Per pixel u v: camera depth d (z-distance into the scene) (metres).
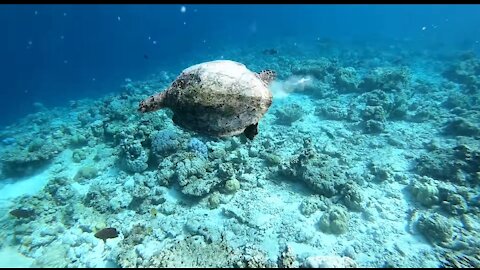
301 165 10.68
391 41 45.28
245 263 6.83
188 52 53.75
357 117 15.48
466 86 19.61
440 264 7.71
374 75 18.88
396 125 15.13
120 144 12.62
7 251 9.05
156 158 11.70
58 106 29.64
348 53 33.00
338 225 8.72
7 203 11.34
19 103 35.69
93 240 8.89
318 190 10.05
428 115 15.38
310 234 8.61
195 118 4.09
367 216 9.31
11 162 12.98
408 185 10.55
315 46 39.53
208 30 93.81
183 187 10.16
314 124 15.63
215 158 11.53
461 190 9.75
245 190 10.41
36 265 8.30
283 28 75.56
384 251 8.18
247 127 4.30
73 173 12.73
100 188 11.10
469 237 8.41
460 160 10.75
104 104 19.38
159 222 9.31
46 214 10.41
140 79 36.44
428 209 9.55
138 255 8.05
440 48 36.72
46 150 13.69
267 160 11.65
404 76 19.06
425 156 11.55
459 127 13.55
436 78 22.69
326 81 20.56
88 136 14.90
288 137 14.07
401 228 8.95
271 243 8.44
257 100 4.16
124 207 10.20
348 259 6.76
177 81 4.28
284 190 10.45
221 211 9.61
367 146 13.35
